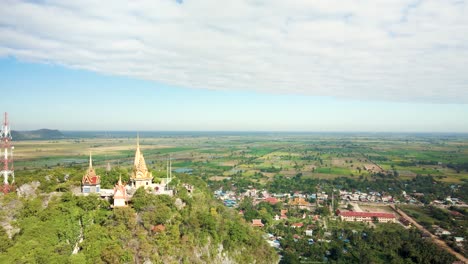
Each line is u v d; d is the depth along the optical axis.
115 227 119.31
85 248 111.19
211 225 147.00
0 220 112.81
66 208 120.31
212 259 140.00
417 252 187.62
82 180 147.38
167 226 131.00
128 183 166.62
